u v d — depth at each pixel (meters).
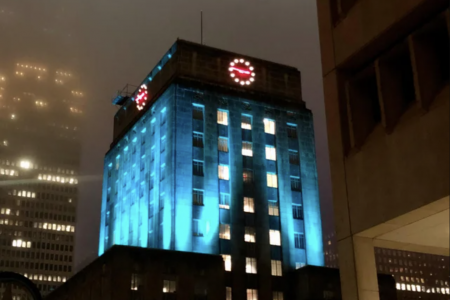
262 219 96.06
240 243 92.38
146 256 77.88
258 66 109.31
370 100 29.31
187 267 79.69
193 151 95.69
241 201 95.56
